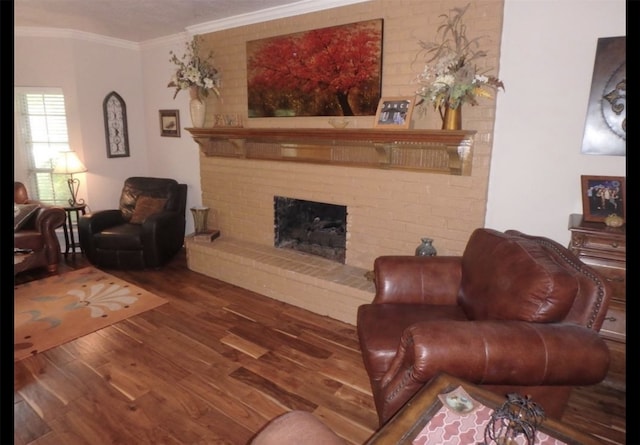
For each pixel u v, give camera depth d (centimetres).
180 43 439
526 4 233
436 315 201
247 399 214
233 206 407
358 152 307
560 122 234
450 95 240
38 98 446
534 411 108
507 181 256
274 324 296
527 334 144
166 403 210
